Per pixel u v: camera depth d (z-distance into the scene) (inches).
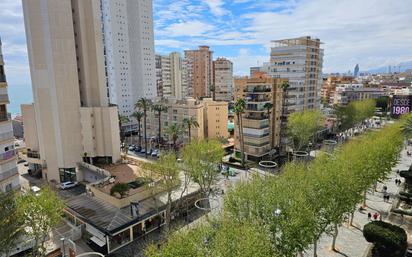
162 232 1567.4
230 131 4057.6
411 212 1619.1
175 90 6791.3
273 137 3120.1
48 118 2363.4
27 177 2600.9
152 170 1672.0
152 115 3927.2
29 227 1277.1
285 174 1381.6
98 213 1619.1
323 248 1370.6
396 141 2223.2
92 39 2471.7
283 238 973.8
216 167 2112.5
